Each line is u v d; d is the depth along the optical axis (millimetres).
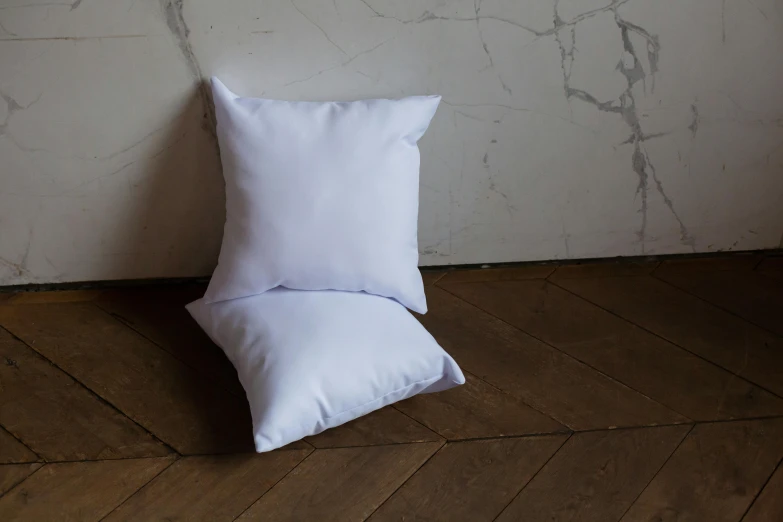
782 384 1344
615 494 1155
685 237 1577
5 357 1338
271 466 1179
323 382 1159
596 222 1537
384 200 1254
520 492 1154
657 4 1277
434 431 1242
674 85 1372
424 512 1121
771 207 1548
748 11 1301
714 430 1258
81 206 1405
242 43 1250
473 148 1412
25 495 1123
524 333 1429
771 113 1425
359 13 1235
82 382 1299
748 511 1139
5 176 1354
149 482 1147
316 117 1250
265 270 1250
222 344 1292
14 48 1215
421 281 1355
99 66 1249
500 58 1307
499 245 1553
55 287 1502
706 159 1472
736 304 1505
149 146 1348
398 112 1266
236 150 1243
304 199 1229
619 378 1346
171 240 1469
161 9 1200
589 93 1365
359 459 1194
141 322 1425
